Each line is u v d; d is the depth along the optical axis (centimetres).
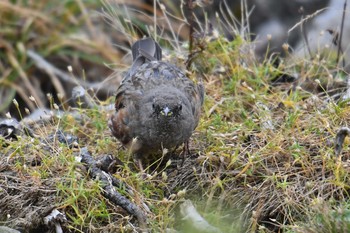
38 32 1908
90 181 1152
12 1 1902
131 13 1909
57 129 1301
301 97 1372
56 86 1778
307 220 1072
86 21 1920
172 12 1956
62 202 1131
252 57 1552
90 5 1959
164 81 1280
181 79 1298
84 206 1138
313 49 1784
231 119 1384
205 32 1553
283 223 1098
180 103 1205
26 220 1138
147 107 1214
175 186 1216
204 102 1414
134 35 1698
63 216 1118
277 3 2081
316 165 1180
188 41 1620
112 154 1280
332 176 1145
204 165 1231
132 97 1246
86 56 1897
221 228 1109
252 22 2062
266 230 1103
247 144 1270
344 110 1275
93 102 1464
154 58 1409
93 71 1908
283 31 1977
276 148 1210
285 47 1523
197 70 1546
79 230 1099
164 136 1209
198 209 1167
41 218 1130
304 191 1143
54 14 1930
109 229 1104
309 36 1866
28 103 1756
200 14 1984
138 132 1223
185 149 1266
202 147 1291
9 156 1235
